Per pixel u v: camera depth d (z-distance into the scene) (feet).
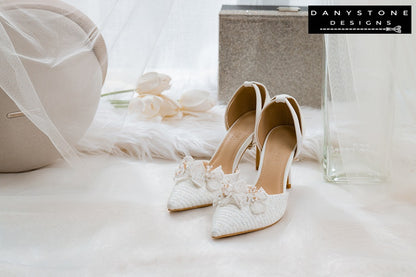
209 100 4.44
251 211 2.59
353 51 2.91
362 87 2.96
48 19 2.70
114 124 3.10
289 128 3.38
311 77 4.58
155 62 4.25
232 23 4.47
